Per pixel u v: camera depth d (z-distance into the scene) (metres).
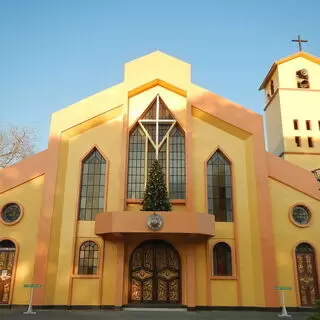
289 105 25.94
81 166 17.11
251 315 14.05
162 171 17.11
